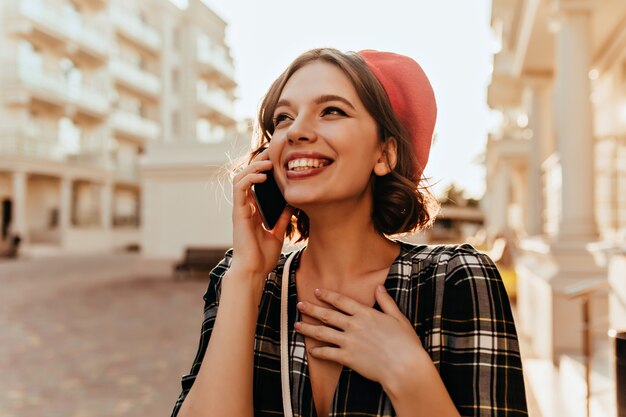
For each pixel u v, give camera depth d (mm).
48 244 27016
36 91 25109
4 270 17422
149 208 14883
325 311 1034
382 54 1161
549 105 9023
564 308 4484
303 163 1037
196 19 36188
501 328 976
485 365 947
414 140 1159
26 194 27328
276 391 1065
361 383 972
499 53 14336
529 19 7227
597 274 4648
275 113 1108
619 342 1557
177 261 14719
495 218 20922
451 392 961
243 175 1144
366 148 1055
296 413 1015
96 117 29453
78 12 28312
